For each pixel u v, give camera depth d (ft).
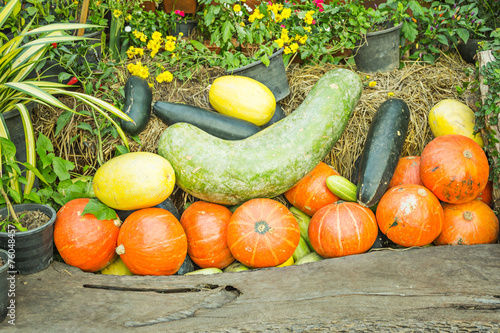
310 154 7.17
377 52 9.04
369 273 6.05
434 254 6.40
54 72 7.97
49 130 7.66
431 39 9.83
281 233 6.44
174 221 6.49
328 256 6.82
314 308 5.43
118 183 6.25
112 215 6.42
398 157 7.25
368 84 8.89
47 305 5.47
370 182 6.88
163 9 10.02
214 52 8.91
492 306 5.32
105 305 5.57
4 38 6.81
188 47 8.75
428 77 8.95
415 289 5.66
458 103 8.04
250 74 8.19
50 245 6.16
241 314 5.42
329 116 7.37
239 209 6.70
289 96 8.96
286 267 6.43
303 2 9.99
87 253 6.23
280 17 8.85
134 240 6.15
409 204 6.57
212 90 7.88
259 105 7.73
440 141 7.18
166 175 6.47
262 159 6.95
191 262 7.20
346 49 10.22
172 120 7.60
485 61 7.41
